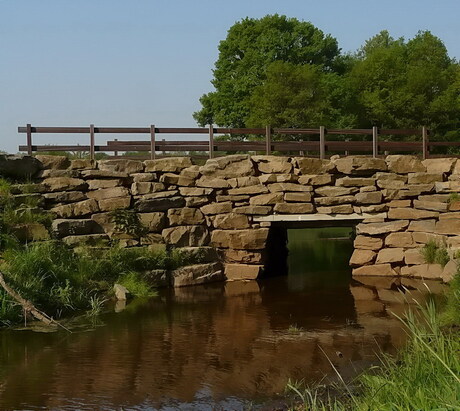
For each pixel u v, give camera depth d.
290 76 30.78
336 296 13.48
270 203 15.99
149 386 7.66
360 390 6.86
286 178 15.98
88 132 16.03
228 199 16.02
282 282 15.48
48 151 15.94
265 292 14.09
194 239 15.80
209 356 8.93
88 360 8.77
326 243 24.59
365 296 13.40
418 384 5.29
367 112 36.44
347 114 36.16
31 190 14.65
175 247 15.55
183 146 16.56
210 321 11.19
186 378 7.96
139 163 15.86
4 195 14.00
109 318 11.39
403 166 16.47
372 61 37.12
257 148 16.94
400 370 6.09
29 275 11.69
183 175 15.96
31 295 11.20
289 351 9.13
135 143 16.41
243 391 7.45
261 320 11.25
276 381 7.79
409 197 16.36
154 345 9.54
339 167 16.41
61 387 7.64
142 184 15.55
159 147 16.44
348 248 22.72
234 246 15.95
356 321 11.00
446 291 13.22
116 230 15.02
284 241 20.36
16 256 12.04
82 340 9.84
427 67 37.19
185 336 10.09
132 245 14.95
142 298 13.30
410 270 15.85
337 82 36.00
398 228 16.06
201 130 16.55
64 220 14.28
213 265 15.63
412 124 36.50
